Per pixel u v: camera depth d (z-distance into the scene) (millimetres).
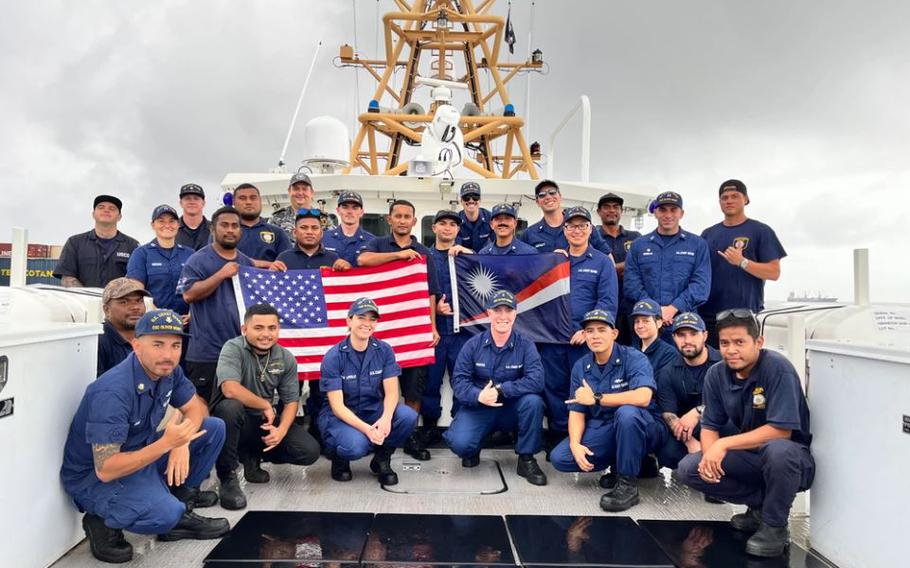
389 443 3904
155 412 2879
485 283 4855
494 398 3982
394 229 4832
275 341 3754
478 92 9719
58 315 4121
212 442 3229
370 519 3227
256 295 4379
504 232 4906
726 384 3189
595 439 3758
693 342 3752
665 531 3145
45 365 2686
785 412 2924
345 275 4648
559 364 4703
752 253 4617
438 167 5852
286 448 3893
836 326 4016
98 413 2674
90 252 5328
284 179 6070
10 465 2449
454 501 3557
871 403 2615
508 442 4824
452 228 4914
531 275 4793
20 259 4551
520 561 2730
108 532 2801
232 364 3656
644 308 4020
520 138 8328
